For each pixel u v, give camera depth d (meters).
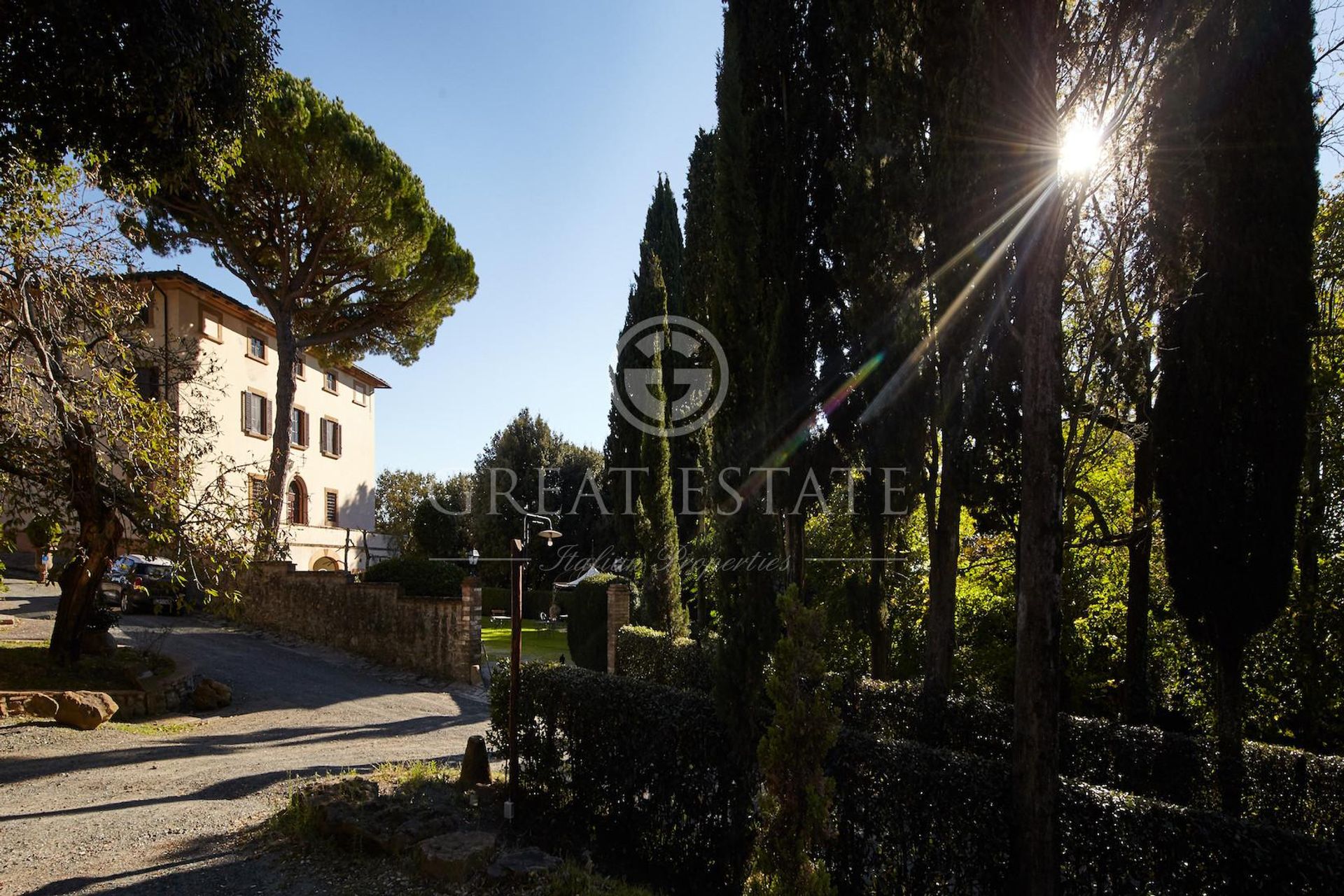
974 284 5.31
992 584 10.40
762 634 5.00
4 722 8.38
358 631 15.18
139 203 8.91
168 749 8.06
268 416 22.47
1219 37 4.48
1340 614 6.82
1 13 5.13
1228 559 4.32
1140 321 6.27
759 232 5.54
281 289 17.78
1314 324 4.27
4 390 8.16
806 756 3.69
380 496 36.09
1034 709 3.90
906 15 5.80
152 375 11.82
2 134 5.85
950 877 4.05
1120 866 3.58
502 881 4.18
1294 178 4.20
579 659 15.92
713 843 5.00
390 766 6.86
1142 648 7.50
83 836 4.97
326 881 4.20
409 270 18.89
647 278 15.80
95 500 9.97
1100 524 7.91
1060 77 5.60
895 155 5.74
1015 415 6.55
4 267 7.84
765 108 5.72
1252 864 3.18
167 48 5.66
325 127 15.77
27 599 17.06
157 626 15.74
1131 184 6.05
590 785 5.97
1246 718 7.57
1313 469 6.85
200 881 4.21
